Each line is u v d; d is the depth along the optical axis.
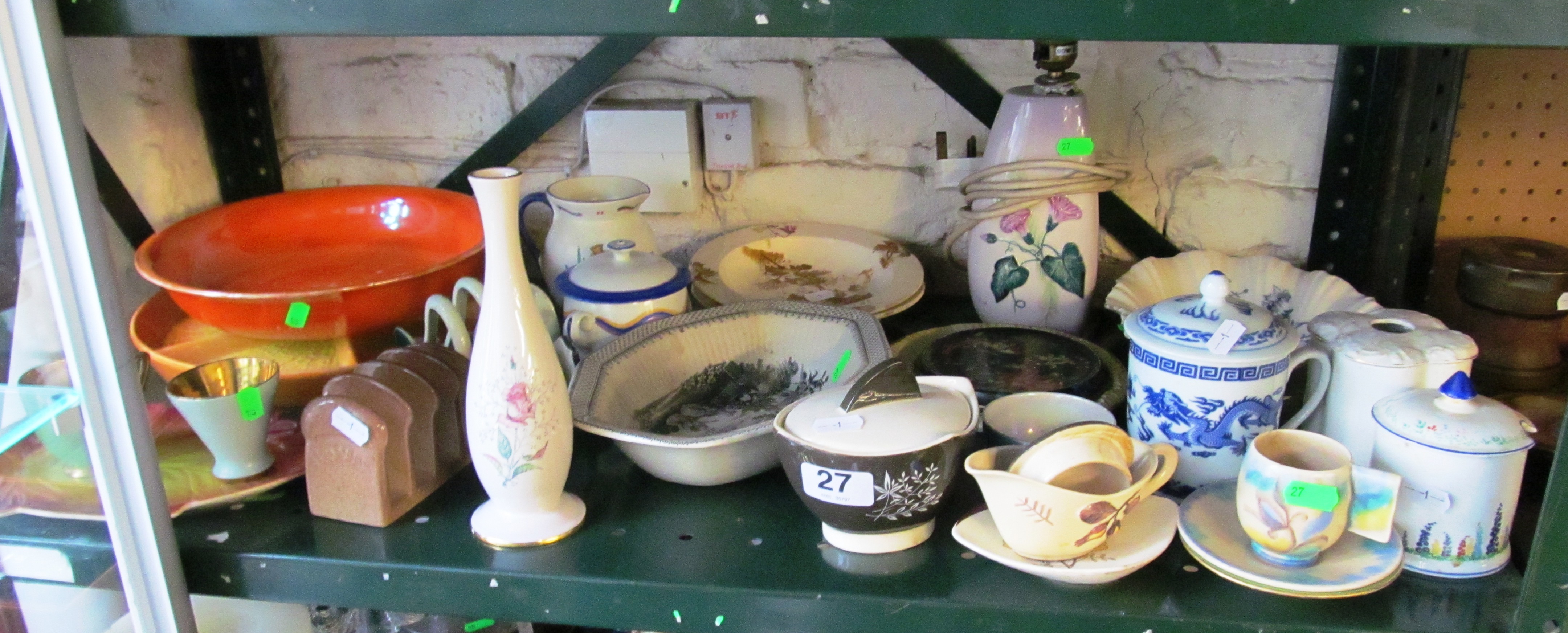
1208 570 0.72
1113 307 0.94
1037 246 0.96
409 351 0.84
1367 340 0.75
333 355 0.93
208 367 0.82
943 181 1.04
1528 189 0.99
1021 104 0.93
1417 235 1.01
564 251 1.00
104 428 0.71
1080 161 0.93
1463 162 0.99
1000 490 0.67
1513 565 0.72
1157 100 1.02
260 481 0.82
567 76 1.08
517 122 1.10
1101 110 1.04
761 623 0.72
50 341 0.75
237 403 0.78
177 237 0.96
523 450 0.74
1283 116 1.00
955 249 1.12
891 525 0.72
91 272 0.67
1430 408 0.69
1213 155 1.03
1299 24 0.55
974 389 0.81
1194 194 1.05
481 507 0.79
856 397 0.71
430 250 1.04
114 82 0.99
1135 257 1.09
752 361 0.93
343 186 1.12
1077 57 0.97
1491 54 0.94
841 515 0.72
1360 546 0.71
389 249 1.06
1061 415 0.82
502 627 1.04
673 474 0.81
